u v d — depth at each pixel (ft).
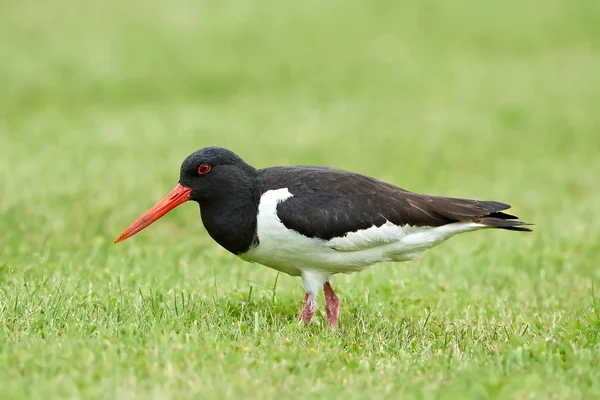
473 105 85.92
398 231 31.63
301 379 25.38
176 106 86.43
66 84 90.89
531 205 57.16
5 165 59.41
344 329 32.42
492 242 48.42
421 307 35.76
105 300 32.81
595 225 51.24
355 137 74.18
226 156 32.04
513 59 104.32
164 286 36.50
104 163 61.93
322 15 117.70
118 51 101.81
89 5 119.24
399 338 30.86
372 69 99.55
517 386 24.90
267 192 31.37
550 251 45.52
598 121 80.79
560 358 27.71
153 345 27.25
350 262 32.07
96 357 25.85
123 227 48.06
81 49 101.71
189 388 24.21
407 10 120.26
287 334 30.30
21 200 50.90
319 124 78.59
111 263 40.11
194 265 41.37
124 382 24.22
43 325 29.30
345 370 26.61
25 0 119.55
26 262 39.52
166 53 102.12
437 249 46.68
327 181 31.63
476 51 107.04
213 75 96.48
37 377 24.11
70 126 75.97
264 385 24.80
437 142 73.20
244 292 35.27
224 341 28.30
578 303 37.09
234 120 79.82
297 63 101.14
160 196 54.03
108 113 82.48
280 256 31.89
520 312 35.37
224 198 31.86
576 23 116.16
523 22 116.78
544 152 72.08
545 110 83.92
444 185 61.77
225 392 23.98
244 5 120.98
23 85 89.40
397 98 89.10
